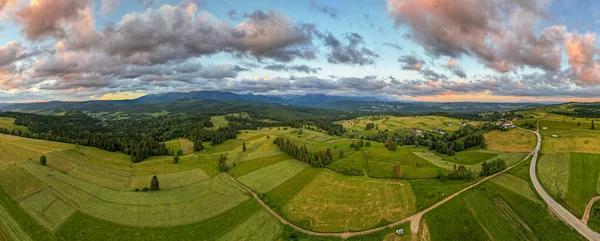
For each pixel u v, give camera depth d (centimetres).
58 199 8944
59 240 6944
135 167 13838
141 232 7550
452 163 13800
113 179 11412
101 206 8781
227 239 7444
